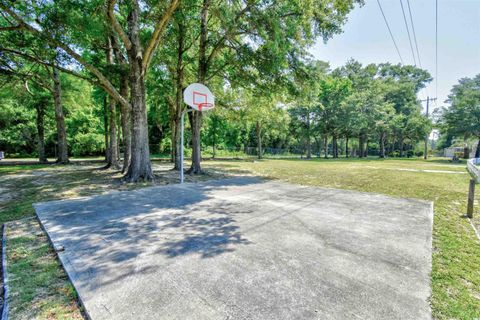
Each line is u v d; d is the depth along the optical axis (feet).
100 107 66.64
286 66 29.25
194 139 35.99
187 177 32.07
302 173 38.52
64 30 21.33
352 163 65.67
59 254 8.73
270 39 25.25
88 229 11.45
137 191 21.52
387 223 12.84
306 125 102.17
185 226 12.01
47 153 84.43
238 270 7.67
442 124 92.32
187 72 42.60
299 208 15.83
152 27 34.88
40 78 45.68
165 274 7.39
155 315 5.52
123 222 12.57
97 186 24.00
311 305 5.94
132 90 26.53
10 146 80.53
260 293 6.43
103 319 5.40
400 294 6.50
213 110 53.36
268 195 20.13
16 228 11.91
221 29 31.55
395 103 113.80
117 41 35.91
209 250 9.20
